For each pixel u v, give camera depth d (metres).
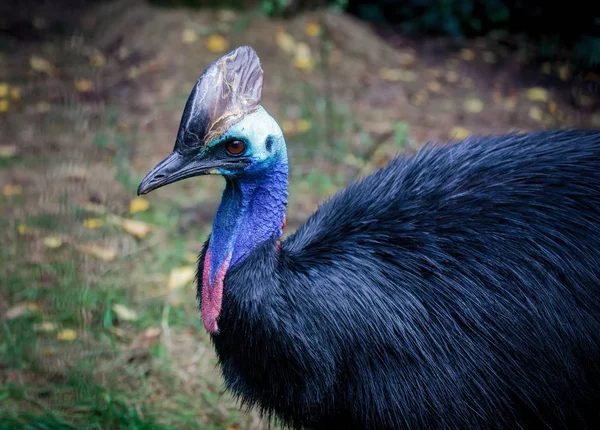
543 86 7.96
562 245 3.11
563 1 7.05
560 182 3.23
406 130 6.86
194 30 8.53
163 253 5.47
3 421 4.04
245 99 2.95
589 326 3.07
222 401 4.36
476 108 7.71
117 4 9.27
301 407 3.06
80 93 7.80
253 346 2.99
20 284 5.07
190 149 2.92
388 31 9.50
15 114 7.39
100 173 6.43
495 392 3.04
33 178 6.31
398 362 3.03
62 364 4.48
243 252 3.02
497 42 9.15
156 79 8.02
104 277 5.20
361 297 3.02
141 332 4.80
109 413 4.15
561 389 3.08
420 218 3.21
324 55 7.95
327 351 2.98
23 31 9.14
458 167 3.38
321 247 3.15
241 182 3.00
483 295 3.04
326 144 6.84
